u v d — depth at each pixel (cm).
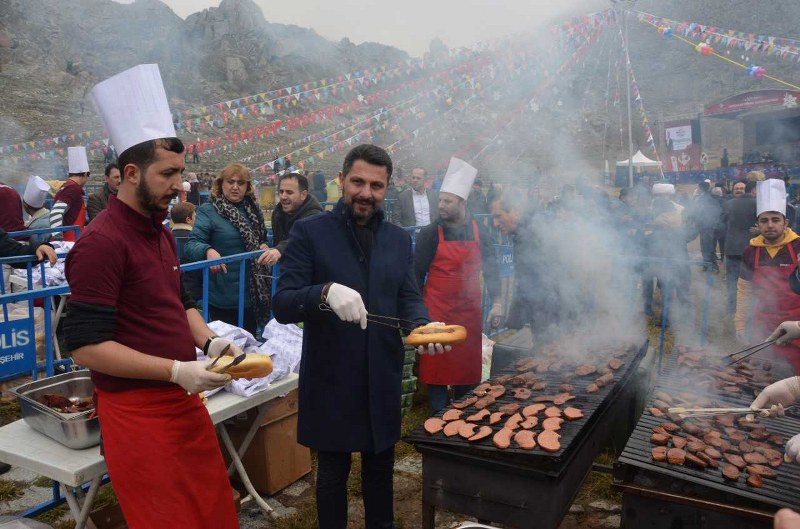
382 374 216
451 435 224
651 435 228
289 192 412
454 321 358
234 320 399
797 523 112
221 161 2781
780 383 222
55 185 1048
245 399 254
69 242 544
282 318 211
